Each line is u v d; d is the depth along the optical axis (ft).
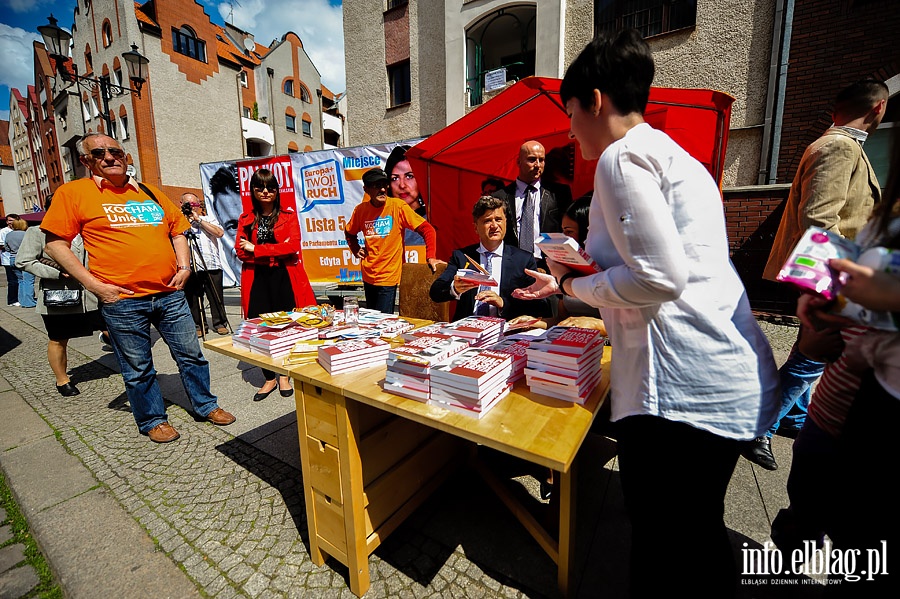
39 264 10.46
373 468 5.24
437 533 6.01
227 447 8.56
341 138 91.81
